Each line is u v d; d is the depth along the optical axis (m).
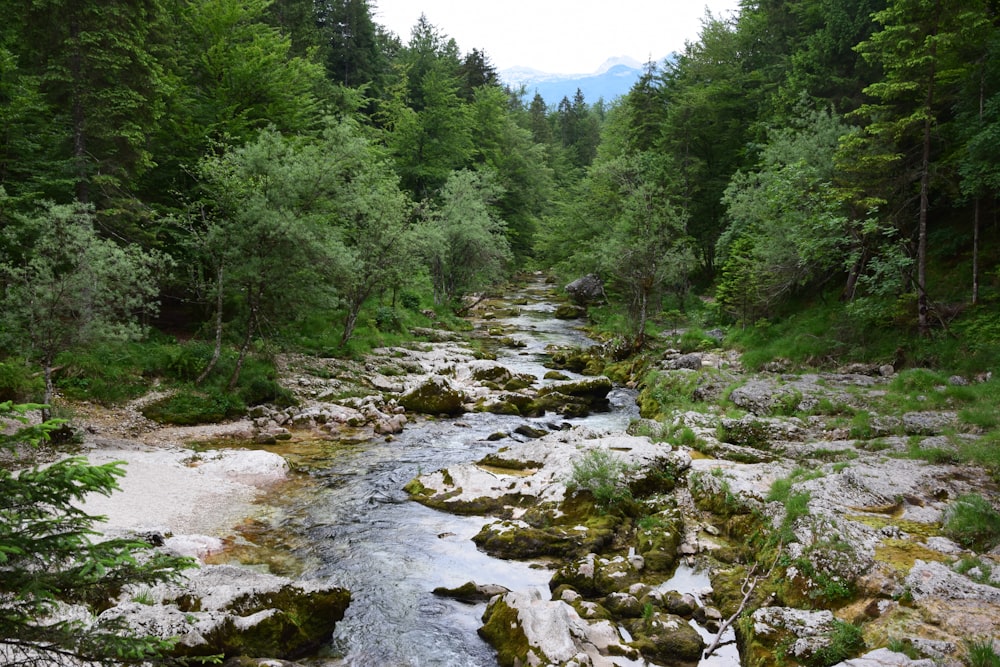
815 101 29.81
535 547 10.35
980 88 19.84
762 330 26.34
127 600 7.01
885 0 28.94
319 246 18.59
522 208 69.19
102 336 13.73
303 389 20.80
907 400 15.26
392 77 66.69
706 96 41.25
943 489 10.30
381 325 31.33
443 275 41.41
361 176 25.17
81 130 18.91
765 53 43.00
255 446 15.91
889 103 23.42
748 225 27.39
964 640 6.26
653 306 36.66
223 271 18.33
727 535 10.56
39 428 4.00
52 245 13.36
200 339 21.81
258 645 7.10
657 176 36.44
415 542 10.80
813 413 15.70
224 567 8.35
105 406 15.96
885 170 21.25
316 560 9.94
